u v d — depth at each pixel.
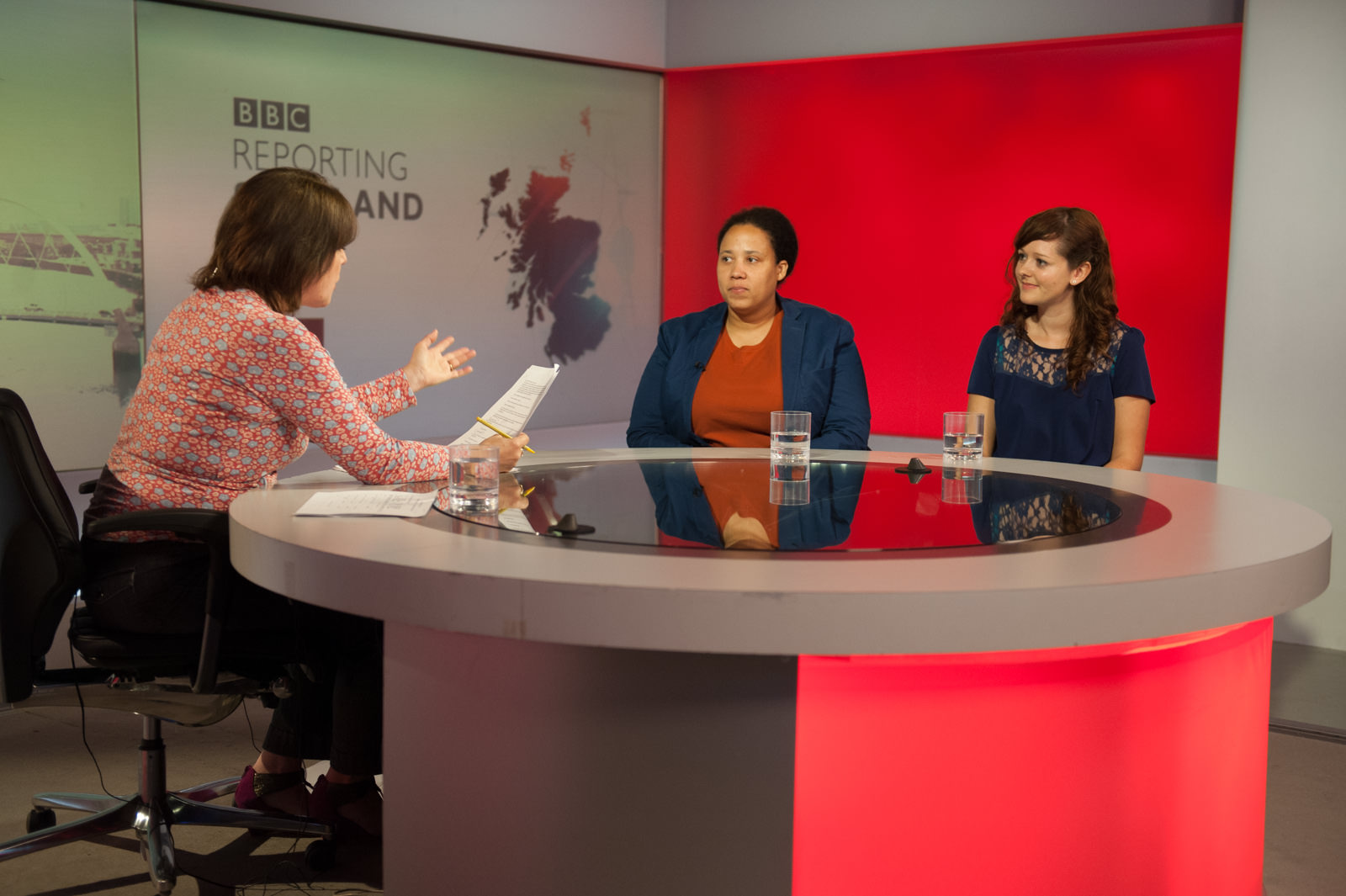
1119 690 1.41
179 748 3.04
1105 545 1.46
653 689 1.36
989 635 1.22
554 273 5.30
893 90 5.10
